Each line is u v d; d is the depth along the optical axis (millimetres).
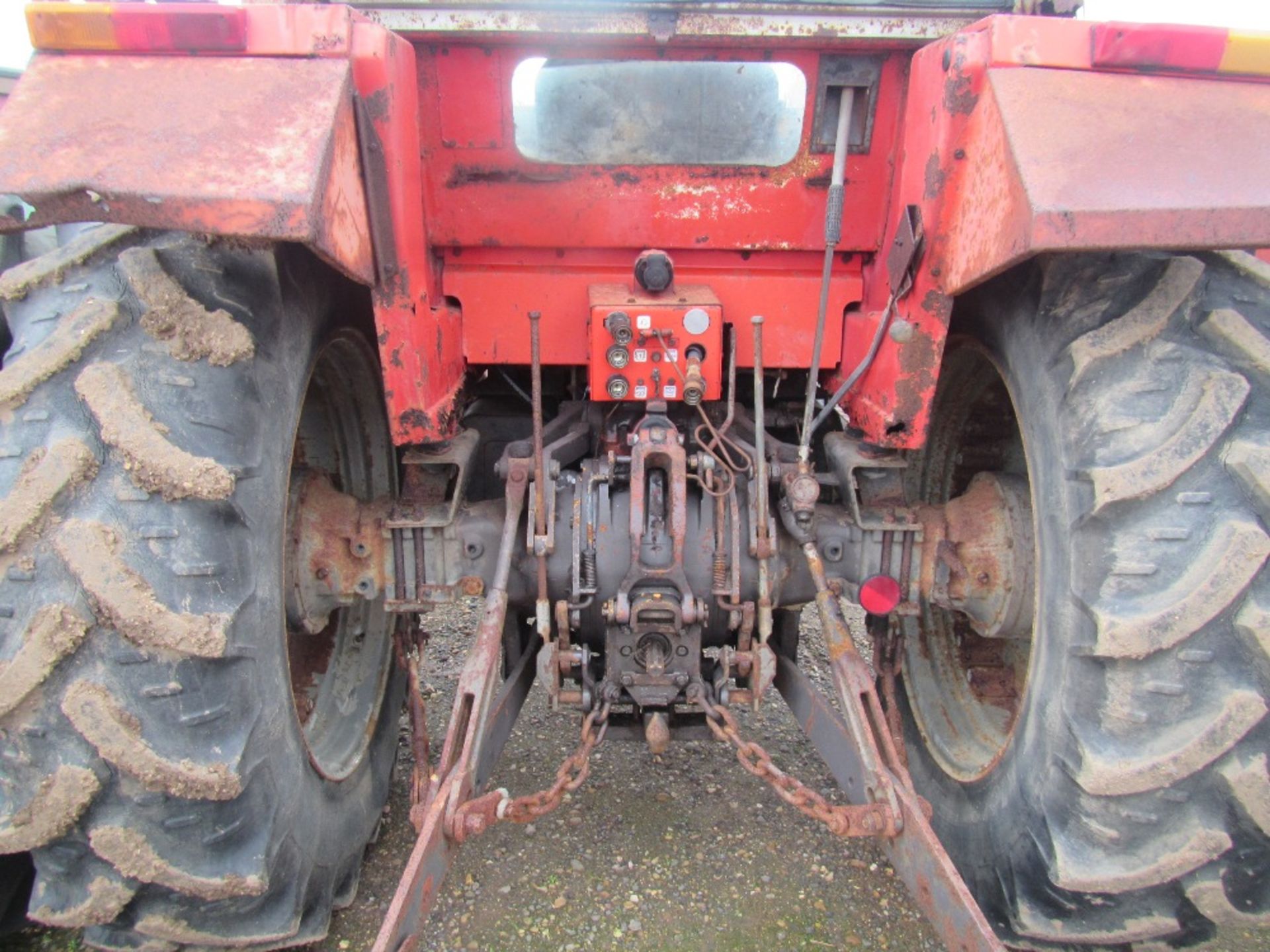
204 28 1642
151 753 1529
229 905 1787
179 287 1686
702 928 2387
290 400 1876
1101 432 1666
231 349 1677
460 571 2436
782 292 2545
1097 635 1603
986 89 1740
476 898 2492
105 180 1456
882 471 2551
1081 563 1673
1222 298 1711
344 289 2256
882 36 2137
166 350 1644
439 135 2346
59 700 1514
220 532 1626
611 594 2363
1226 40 1664
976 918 1491
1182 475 1584
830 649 2115
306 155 1515
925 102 1989
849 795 2023
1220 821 1584
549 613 2271
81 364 1606
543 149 2395
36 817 1529
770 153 2408
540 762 3111
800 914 2441
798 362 2598
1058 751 1720
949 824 2279
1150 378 1662
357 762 2480
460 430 2707
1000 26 1727
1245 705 1517
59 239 3242
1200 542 1558
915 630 2807
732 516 2350
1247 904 1632
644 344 2322
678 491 2273
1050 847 1729
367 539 2424
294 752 1917
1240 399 1590
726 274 2557
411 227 2037
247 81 1639
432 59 2270
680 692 2299
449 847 1733
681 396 2359
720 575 2318
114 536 1521
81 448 1537
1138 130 1596
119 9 1624
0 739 1531
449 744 1850
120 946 1832
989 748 2434
